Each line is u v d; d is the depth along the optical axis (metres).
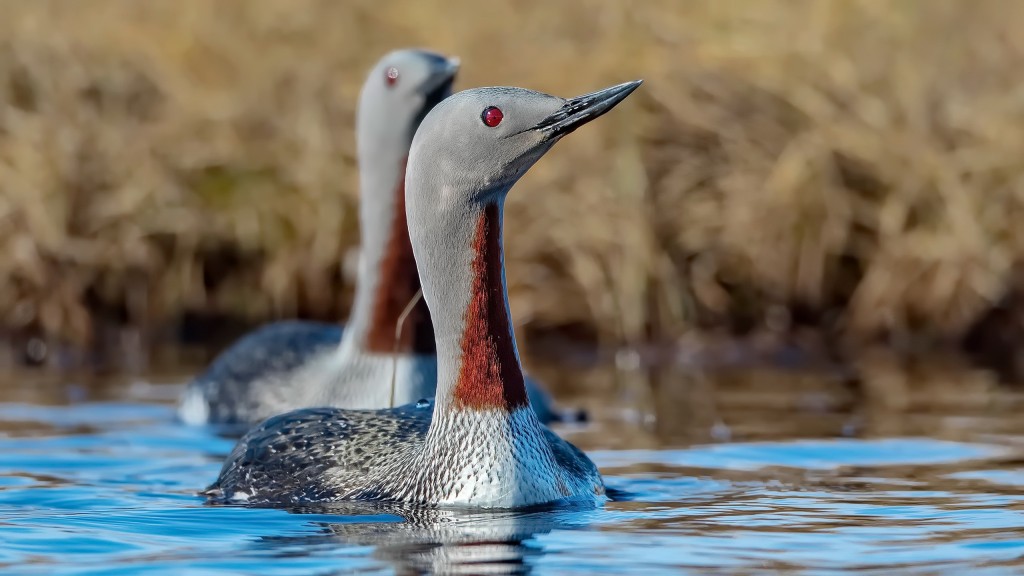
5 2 18.20
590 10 17.44
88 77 17.11
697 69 16.14
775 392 11.82
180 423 10.55
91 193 15.78
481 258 7.18
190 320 15.49
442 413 7.23
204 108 16.78
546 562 6.07
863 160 15.46
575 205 15.07
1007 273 14.66
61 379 12.65
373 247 9.70
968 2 17.05
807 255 14.96
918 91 15.90
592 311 14.73
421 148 7.22
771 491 7.82
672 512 7.17
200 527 6.79
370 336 9.72
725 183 15.30
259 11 18.14
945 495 7.67
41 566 6.03
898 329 14.78
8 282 15.16
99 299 15.44
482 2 17.83
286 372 10.43
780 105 16.02
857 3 16.80
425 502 7.17
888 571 5.91
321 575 5.85
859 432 9.89
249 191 15.93
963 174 15.31
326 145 16.05
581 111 7.08
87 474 8.52
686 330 14.72
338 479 7.46
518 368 7.23
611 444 9.57
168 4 18.52
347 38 17.61
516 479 7.11
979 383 12.16
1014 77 16.23
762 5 16.91
